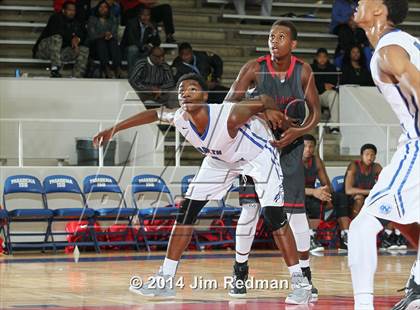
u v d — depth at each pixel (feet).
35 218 37.22
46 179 38.58
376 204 12.82
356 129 47.21
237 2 57.82
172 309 16.78
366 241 12.79
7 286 22.15
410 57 12.54
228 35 56.49
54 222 38.34
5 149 42.50
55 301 18.39
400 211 12.65
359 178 39.27
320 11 60.64
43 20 53.42
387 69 12.50
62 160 42.34
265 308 17.06
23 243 37.60
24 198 39.09
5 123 42.63
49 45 47.91
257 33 56.49
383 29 13.07
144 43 48.88
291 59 20.39
